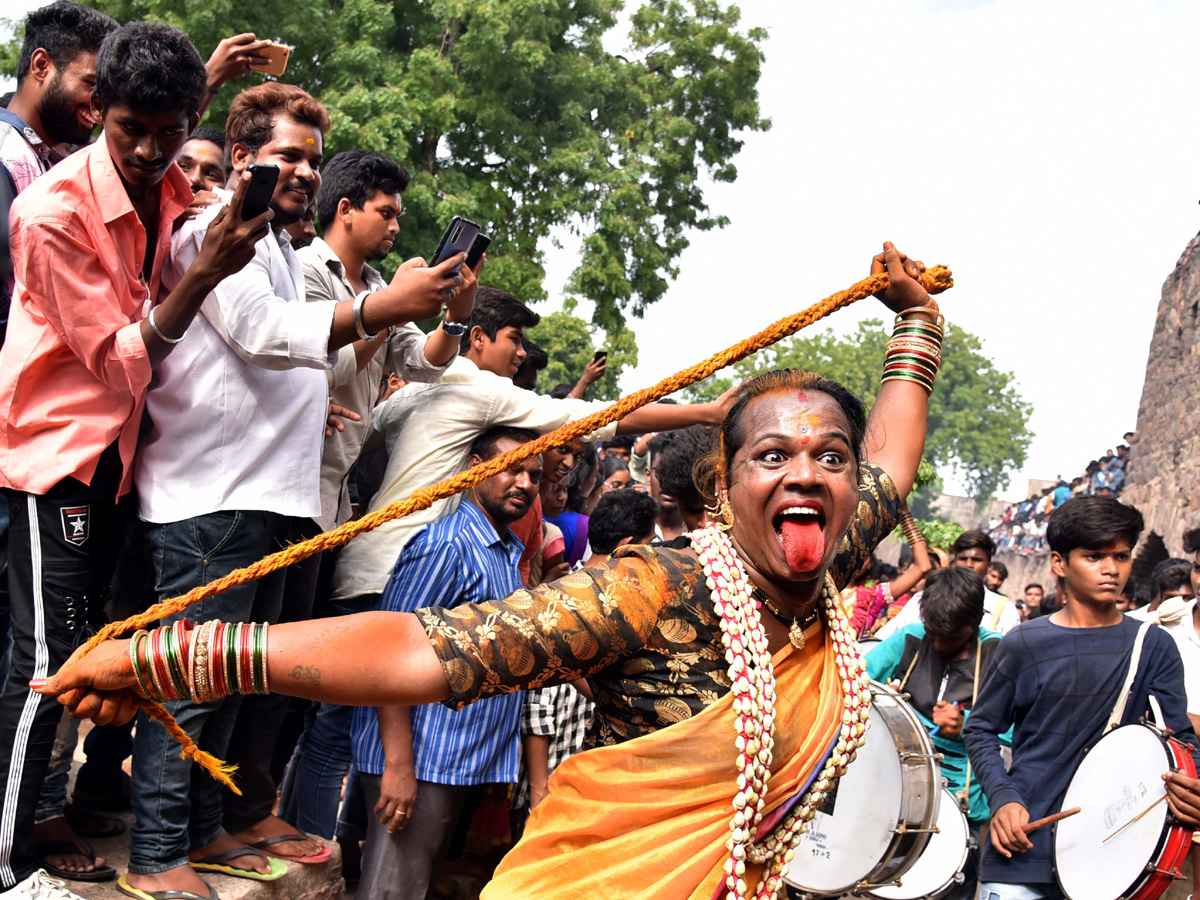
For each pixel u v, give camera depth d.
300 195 3.52
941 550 12.39
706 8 19.86
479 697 1.89
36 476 2.82
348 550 3.98
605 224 17.84
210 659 1.79
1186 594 7.20
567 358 42.88
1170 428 16.52
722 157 20.14
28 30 3.33
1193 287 16.00
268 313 3.01
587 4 17.56
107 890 3.12
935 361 2.78
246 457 3.11
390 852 3.61
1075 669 4.35
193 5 13.05
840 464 2.07
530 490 3.93
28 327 2.82
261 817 3.69
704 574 2.03
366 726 3.74
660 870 1.99
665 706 2.00
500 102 16.09
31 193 2.76
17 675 2.85
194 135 4.67
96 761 3.75
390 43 16.41
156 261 3.10
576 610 1.93
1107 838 4.07
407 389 4.26
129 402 2.92
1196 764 4.20
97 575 3.09
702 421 4.31
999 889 4.28
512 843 4.78
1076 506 4.45
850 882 3.86
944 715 5.08
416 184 14.81
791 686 2.08
